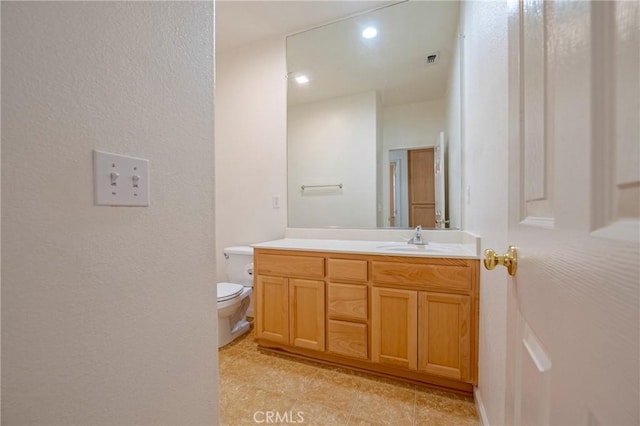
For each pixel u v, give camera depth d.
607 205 0.29
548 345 0.43
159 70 0.63
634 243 0.25
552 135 0.43
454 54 2.04
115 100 0.54
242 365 1.84
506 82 0.95
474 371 1.46
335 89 2.35
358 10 2.14
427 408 1.43
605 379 0.28
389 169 2.24
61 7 0.46
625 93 0.27
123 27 0.56
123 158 0.55
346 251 1.75
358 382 1.65
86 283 0.50
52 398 0.46
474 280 1.46
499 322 1.02
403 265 1.61
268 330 1.98
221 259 2.73
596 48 0.31
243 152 2.65
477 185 1.49
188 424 0.69
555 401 0.40
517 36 0.62
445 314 1.52
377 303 1.67
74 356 0.48
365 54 2.25
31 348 0.43
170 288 0.65
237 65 2.64
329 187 2.38
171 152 0.65
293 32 2.41
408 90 2.18
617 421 0.26
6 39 0.40
